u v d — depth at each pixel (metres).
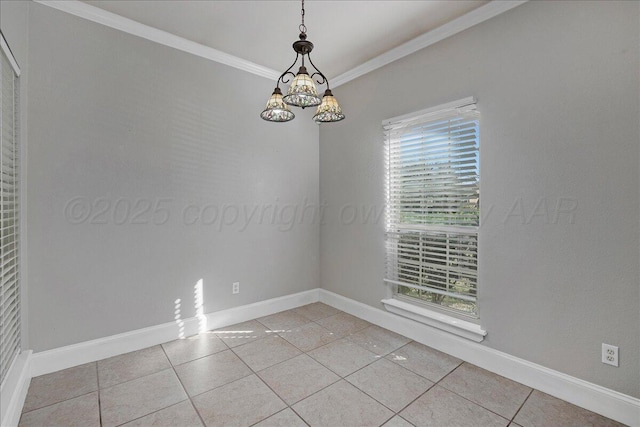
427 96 2.60
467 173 2.38
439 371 2.23
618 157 1.71
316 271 3.72
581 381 1.85
